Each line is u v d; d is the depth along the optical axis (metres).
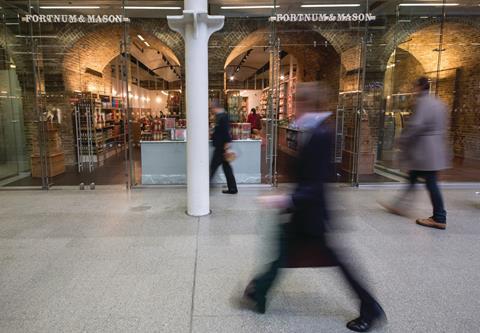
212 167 5.35
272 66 6.36
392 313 2.31
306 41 7.39
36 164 6.91
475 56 8.24
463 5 7.03
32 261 3.08
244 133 6.23
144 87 16.62
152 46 9.16
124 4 6.31
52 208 4.71
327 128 2.03
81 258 3.15
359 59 7.06
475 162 8.66
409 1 6.82
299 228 2.04
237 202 5.02
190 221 4.18
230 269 2.95
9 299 2.48
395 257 3.18
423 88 3.83
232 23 7.52
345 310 2.36
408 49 7.79
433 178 3.88
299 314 2.31
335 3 6.80
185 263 3.05
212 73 7.73
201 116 4.17
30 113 6.98
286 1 6.73
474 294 2.56
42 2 6.73
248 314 2.31
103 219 4.25
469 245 3.46
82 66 8.98
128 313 2.32
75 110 8.46
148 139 6.16
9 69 7.09
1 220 4.20
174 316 2.29
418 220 4.05
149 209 4.68
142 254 3.24
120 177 7.00
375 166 7.40
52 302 2.44
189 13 3.83
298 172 2.03
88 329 2.15
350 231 3.82
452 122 8.63
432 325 2.19
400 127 7.48
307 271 2.89
